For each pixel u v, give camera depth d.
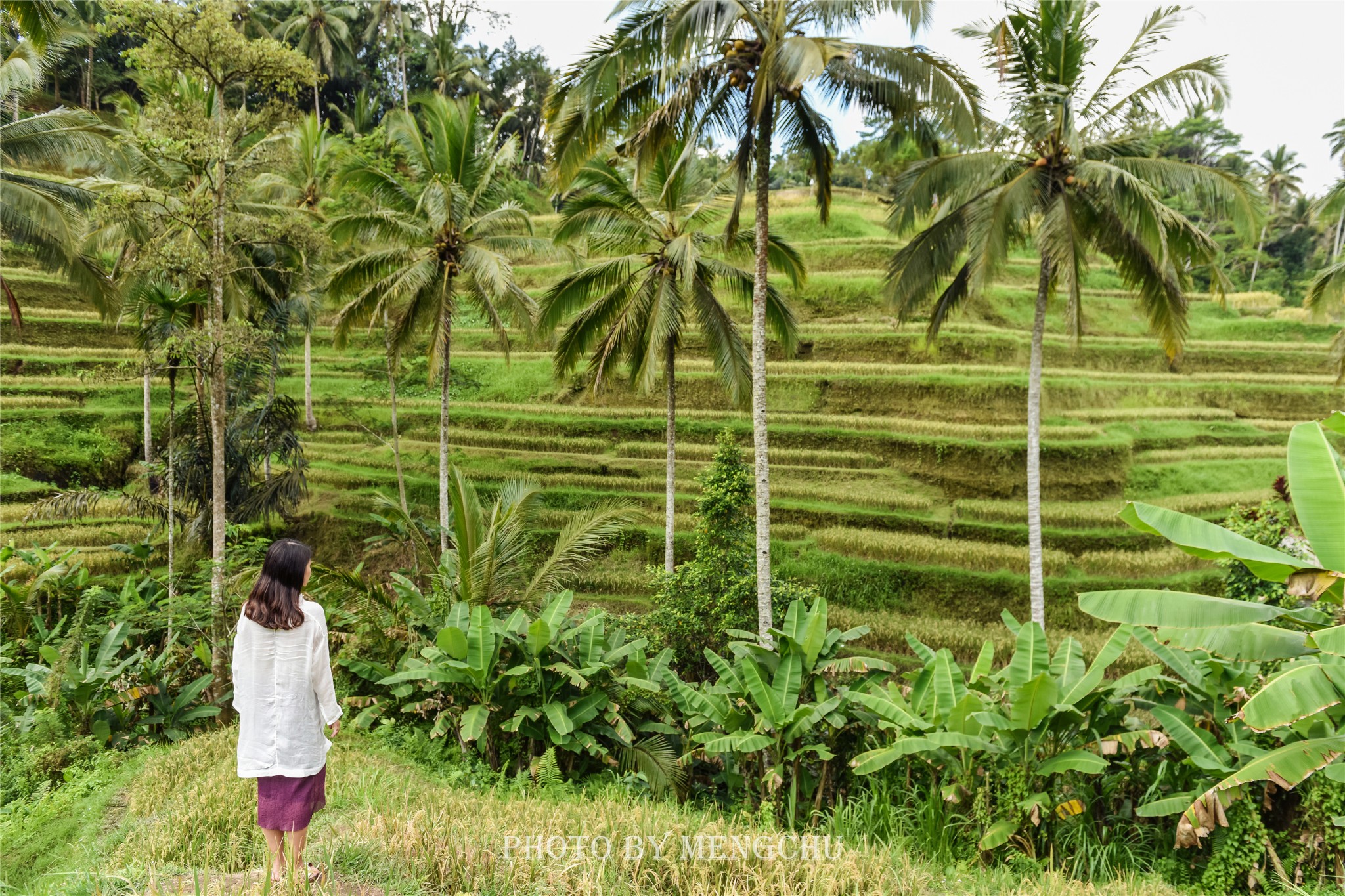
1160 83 11.30
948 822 7.51
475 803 5.88
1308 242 46.19
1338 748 5.84
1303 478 5.49
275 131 12.77
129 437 23.61
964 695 8.02
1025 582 15.92
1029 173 11.66
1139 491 19.31
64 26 14.19
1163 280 12.14
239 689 3.61
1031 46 11.82
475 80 46.22
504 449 23.83
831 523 18.70
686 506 20.02
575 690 9.87
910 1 9.52
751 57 10.56
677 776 9.66
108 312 16.48
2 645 12.04
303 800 3.61
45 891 4.05
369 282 16.95
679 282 14.81
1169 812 6.74
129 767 7.80
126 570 17.94
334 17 43.16
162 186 14.24
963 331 25.61
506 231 17.61
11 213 14.59
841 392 23.58
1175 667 7.43
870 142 35.81
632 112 11.41
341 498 21.72
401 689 9.85
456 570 12.46
